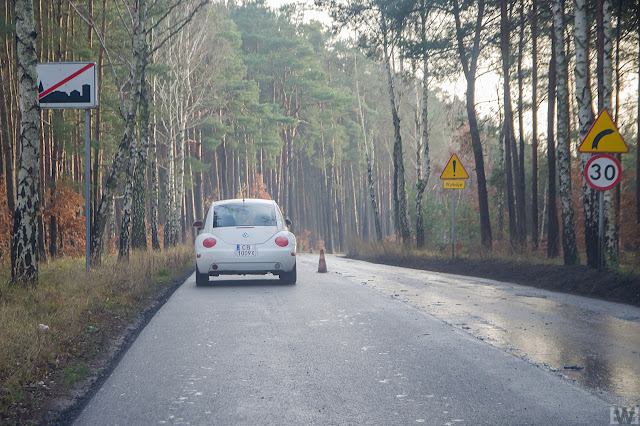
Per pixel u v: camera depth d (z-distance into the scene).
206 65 48.28
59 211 28.31
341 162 90.19
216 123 56.97
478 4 27.47
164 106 43.75
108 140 33.72
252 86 61.94
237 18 75.75
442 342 7.95
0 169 23.95
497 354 7.21
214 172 67.94
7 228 22.02
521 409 5.17
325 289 14.35
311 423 4.89
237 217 15.66
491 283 15.88
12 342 6.95
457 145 68.81
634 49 25.39
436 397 5.55
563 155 18.64
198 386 6.01
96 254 17.78
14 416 5.18
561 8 19.83
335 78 82.00
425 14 29.38
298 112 81.19
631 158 32.59
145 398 5.63
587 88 16.34
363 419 4.97
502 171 34.41
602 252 14.41
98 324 9.25
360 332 8.70
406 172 87.38
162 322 9.74
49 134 28.30
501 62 29.70
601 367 6.54
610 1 17.17
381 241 35.66
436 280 16.86
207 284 15.65
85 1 29.44
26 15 11.80
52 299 10.27
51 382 6.21
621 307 10.89
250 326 9.30
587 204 15.70
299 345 7.86
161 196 56.81
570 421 4.86
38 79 13.16
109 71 32.72
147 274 15.67
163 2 23.84
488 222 26.53
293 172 84.12
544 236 44.47
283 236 15.45
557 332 8.52
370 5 33.16
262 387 5.95
